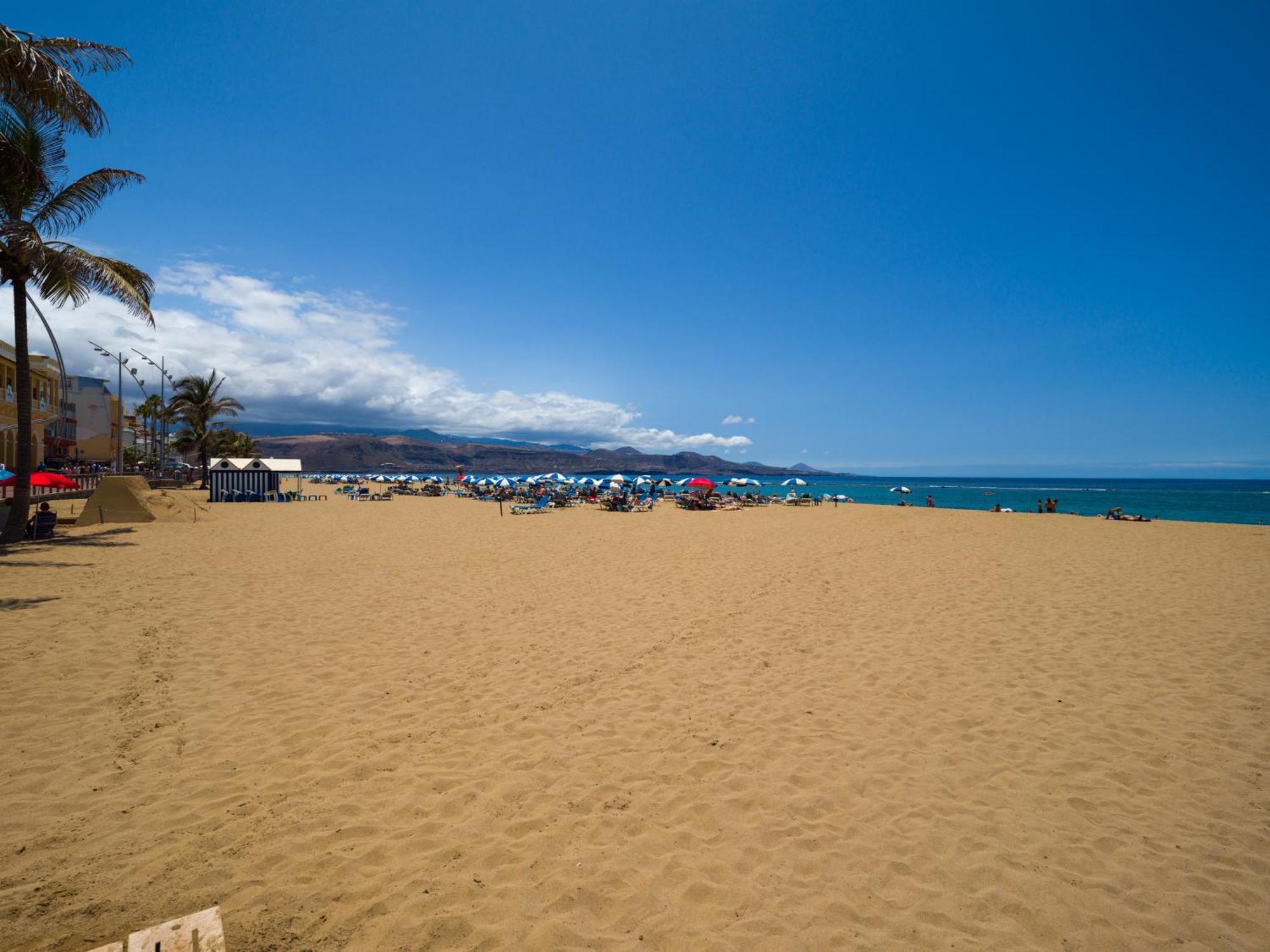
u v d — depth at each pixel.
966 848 3.29
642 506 35.62
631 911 2.78
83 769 3.87
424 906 2.75
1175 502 60.53
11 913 2.57
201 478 49.34
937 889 2.96
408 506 33.66
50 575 9.84
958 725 4.86
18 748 4.11
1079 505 55.19
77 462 42.94
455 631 7.36
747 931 2.66
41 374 31.56
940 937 2.65
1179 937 2.68
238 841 3.18
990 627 7.70
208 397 46.88
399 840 3.25
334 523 21.61
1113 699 5.37
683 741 4.54
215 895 2.76
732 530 20.56
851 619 8.14
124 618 7.39
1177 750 4.43
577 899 2.84
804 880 3.02
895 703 5.29
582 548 15.27
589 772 4.05
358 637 7.00
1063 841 3.36
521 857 3.14
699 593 9.71
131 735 4.38
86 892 2.73
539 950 2.52
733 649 6.80
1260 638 7.18
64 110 11.44
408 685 5.55
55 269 13.05
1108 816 3.61
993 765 4.21
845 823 3.51
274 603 8.52
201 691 5.25
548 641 7.01
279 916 2.64
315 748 4.29
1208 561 13.09
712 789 3.85
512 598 9.23
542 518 25.88
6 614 7.36
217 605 8.24
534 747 4.40
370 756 4.18
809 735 4.66
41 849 3.05
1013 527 21.83
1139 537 18.09
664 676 5.93
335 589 9.63
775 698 5.39
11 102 11.23
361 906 2.73
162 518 19.11
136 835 3.20
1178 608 8.66
